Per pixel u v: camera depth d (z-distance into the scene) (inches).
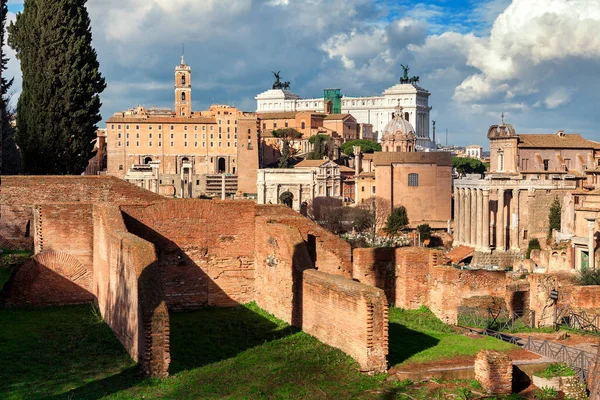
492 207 5930.1
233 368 1167.6
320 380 1097.4
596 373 841.5
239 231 1711.4
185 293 1672.0
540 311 1817.2
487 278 1941.4
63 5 2859.3
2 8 1165.7
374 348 1128.8
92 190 2017.7
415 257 1676.9
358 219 6235.2
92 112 2960.1
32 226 1994.3
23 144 2839.6
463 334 1482.5
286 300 1478.8
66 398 1018.1
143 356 1119.6
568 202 4023.1
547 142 6412.4
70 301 1658.5
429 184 7209.6
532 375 1212.5
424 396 1056.8
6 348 1268.5
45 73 2829.7
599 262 3191.4
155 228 1658.5
